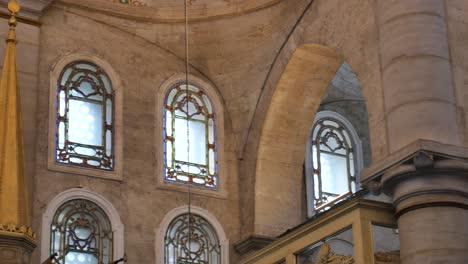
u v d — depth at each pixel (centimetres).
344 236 1522
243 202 1988
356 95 2259
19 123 1633
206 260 1914
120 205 1869
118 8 2012
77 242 1805
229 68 2061
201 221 1942
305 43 1877
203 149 2005
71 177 1842
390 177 1473
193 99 2036
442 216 1436
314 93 1980
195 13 2061
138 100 1975
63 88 1911
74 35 1962
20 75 1855
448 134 1490
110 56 1984
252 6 2033
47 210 1791
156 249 1862
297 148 1998
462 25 1605
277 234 1942
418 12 1573
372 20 1669
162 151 1952
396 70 1548
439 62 1541
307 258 1592
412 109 1503
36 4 1922
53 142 1850
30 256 1544
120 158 1905
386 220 1502
